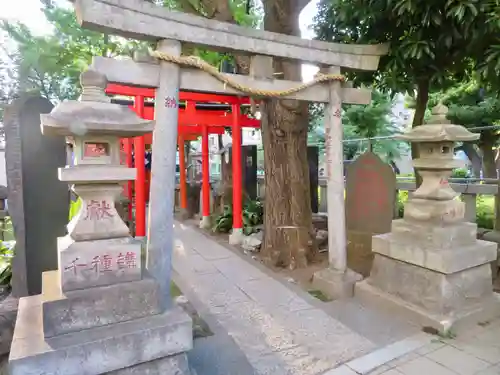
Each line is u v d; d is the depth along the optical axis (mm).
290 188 5219
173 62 3104
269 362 2730
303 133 5301
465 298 3299
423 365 2666
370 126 9164
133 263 2164
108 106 2139
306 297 3977
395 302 3480
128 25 2842
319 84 4000
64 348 1812
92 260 2059
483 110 7535
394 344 2963
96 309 2010
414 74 4383
